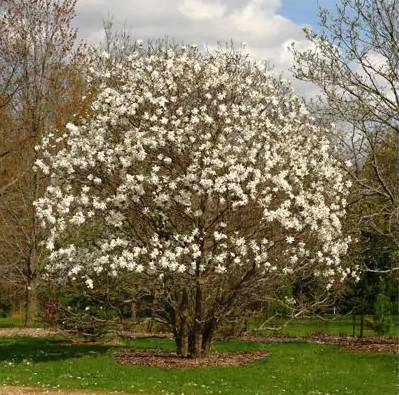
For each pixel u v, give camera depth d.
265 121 16.08
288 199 15.95
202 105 16.38
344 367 16.88
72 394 12.60
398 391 13.87
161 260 14.72
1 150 28.94
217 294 17.27
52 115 28.89
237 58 17.39
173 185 15.07
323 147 17.14
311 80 21.27
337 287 21.84
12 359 17.33
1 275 28.20
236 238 15.65
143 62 17.02
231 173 14.71
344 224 20.52
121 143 15.92
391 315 24.48
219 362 16.97
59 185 16.33
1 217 28.55
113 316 20.64
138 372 15.28
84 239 16.75
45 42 29.28
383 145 23.66
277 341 22.39
